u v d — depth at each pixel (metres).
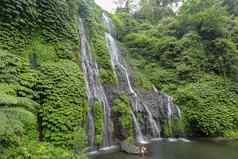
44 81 10.15
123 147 11.44
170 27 26.55
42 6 12.77
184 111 17.80
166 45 23.59
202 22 23.98
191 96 18.30
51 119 9.49
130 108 14.48
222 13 26.02
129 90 16.55
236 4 29.84
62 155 8.41
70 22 14.46
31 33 11.89
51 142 9.13
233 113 18.56
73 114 10.23
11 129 6.25
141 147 11.58
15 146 7.53
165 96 18.42
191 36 23.42
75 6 16.66
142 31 27.91
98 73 14.86
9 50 10.52
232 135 16.88
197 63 21.91
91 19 18.53
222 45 22.19
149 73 22.44
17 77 9.46
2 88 8.41
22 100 7.65
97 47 16.89
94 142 11.46
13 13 11.11
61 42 13.10
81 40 15.42
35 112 9.29
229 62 21.75
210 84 20.23
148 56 24.38
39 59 11.50
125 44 25.59
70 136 9.59
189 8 26.00
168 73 21.98
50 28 12.88
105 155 10.47
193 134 16.98
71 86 10.85
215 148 12.55
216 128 16.55
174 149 12.08
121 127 12.99
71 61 12.63
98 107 12.30
